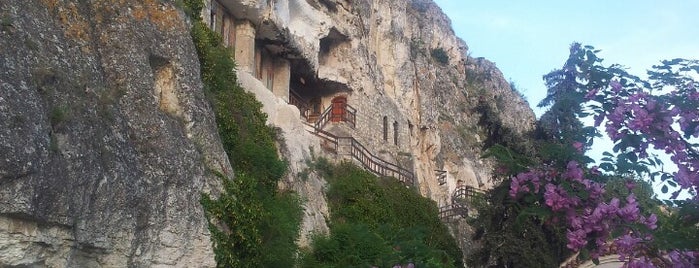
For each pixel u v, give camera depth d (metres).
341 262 19.53
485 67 67.94
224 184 15.88
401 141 38.19
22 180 10.81
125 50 14.85
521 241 17.59
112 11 15.18
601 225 8.53
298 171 23.00
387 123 37.12
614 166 8.66
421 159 41.66
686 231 8.12
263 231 17.20
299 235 19.78
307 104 34.53
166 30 16.20
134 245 13.18
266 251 16.83
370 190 26.59
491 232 18.33
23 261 10.99
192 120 15.76
